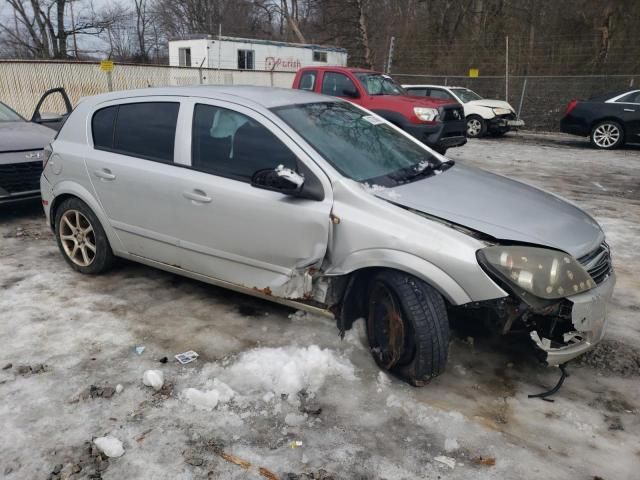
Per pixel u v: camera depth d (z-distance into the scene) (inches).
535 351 117.6
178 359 136.9
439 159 163.5
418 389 125.9
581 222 132.6
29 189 247.4
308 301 138.8
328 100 167.5
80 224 186.1
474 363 137.3
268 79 879.7
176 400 121.0
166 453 105.5
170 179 154.6
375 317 131.0
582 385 129.6
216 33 1664.6
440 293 118.9
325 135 144.8
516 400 123.2
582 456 106.7
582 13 876.0
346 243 126.8
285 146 138.2
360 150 146.0
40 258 207.5
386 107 404.8
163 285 181.6
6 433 110.3
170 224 158.1
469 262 112.4
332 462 103.9
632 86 689.6
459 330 147.9
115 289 178.4
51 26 1257.4
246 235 142.6
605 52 820.6
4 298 171.2
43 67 601.3
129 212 167.3
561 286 111.9
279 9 1503.4
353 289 133.4
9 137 254.2
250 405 119.5
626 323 159.9
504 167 425.4
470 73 785.6
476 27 1008.9
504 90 776.3
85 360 136.7
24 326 153.4
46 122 305.6
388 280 122.7
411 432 112.2
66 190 181.3
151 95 167.0
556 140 626.2
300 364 131.8
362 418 116.0
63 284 182.2
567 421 116.6
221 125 150.3
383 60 1059.3
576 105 549.0
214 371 131.9
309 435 110.9
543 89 733.9
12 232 241.0
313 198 130.8
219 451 106.3
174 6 1670.8
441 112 405.1
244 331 150.9
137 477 99.6
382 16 1160.2
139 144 166.2
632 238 238.2
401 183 137.3
